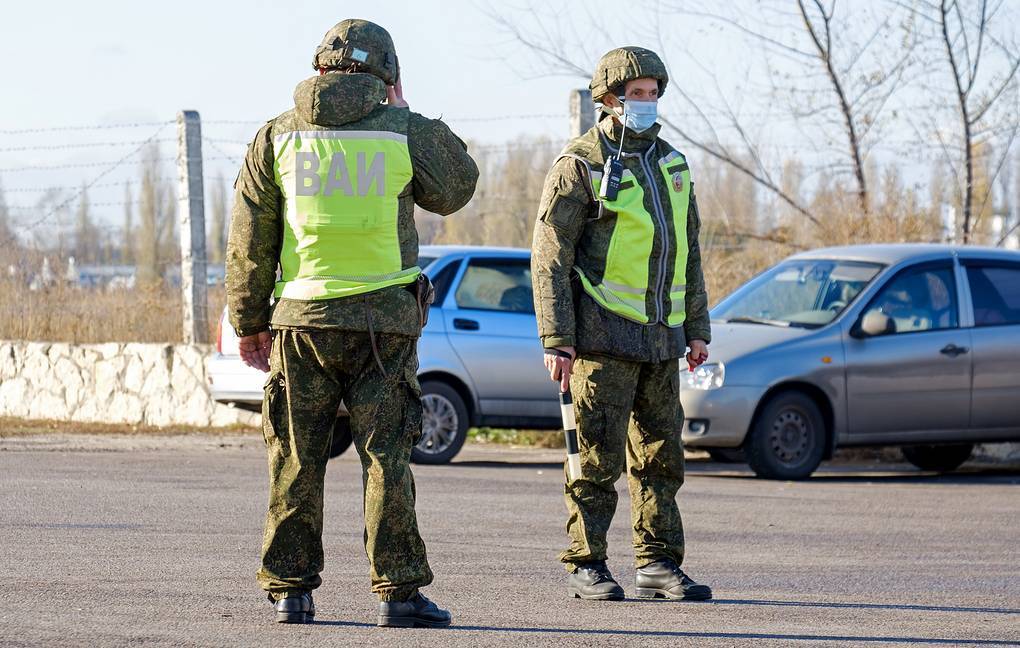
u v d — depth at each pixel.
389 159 11.27
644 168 13.12
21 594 12.77
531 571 14.90
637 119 13.03
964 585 14.86
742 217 42.59
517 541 17.08
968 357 26.47
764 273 28.30
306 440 11.48
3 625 11.37
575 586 13.33
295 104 11.43
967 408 26.47
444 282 26.94
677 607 12.94
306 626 11.52
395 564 11.45
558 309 12.84
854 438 25.75
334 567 14.84
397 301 11.29
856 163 43.31
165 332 34.94
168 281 35.59
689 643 11.26
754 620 12.37
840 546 17.53
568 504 13.36
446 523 18.50
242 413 31.86
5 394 34.88
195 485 21.55
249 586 13.41
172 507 19.02
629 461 13.53
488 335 26.88
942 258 27.27
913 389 26.06
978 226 43.66
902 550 17.34
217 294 34.53
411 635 11.23
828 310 26.33
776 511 20.72
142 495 20.19
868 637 11.77
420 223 37.97
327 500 20.38
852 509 21.22
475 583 14.09
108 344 33.59
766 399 25.12
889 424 25.95
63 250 35.66
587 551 13.20
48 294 35.44
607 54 13.17
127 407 33.16
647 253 13.01
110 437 30.19
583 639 11.27
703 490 23.17
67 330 35.19
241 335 11.66
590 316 12.98
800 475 25.34
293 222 11.29
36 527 16.92
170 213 36.00
